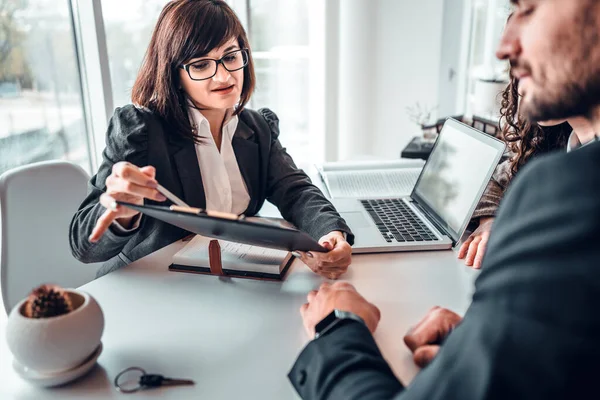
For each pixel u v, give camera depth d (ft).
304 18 9.94
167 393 2.10
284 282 3.09
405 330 2.54
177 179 4.07
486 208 3.85
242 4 9.30
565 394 1.24
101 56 6.38
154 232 3.91
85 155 6.97
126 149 3.77
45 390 2.14
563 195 1.30
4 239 3.84
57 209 4.21
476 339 1.34
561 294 1.24
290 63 10.20
